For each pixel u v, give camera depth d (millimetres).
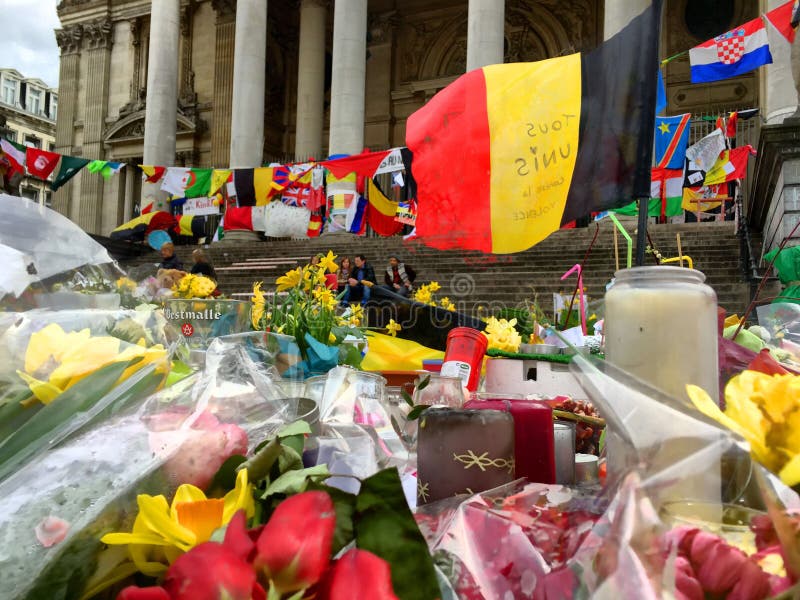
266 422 1072
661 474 706
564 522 790
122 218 31297
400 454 1339
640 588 581
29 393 909
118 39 32750
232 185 14227
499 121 2258
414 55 30141
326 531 616
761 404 807
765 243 12070
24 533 694
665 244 14555
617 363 1027
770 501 686
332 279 3607
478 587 723
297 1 31062
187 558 581
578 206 2070
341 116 21672
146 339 1234
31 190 36156
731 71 8609
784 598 609
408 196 15273
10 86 50312
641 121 1952
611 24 18234
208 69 30391
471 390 2193
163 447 807
